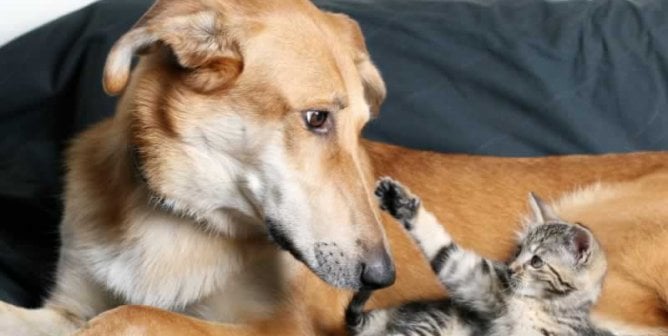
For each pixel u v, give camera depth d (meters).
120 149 0.90
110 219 0.91
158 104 0.85
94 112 1.11
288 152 0.83
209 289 0.90
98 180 0.93
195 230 0.89
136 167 0.88
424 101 1.14
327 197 0.83
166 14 0.82
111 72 0.82
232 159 0.85
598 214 1.05
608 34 1.15
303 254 0.83
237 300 0.91
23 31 1.22
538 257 0.92
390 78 1.14
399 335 0.92
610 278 1.01
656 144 1.13
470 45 1.15
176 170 0.85
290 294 0.92
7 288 1.02
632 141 1.13
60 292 0.95
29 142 1.14
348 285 0.83
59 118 1.15
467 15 1.17
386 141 1.14
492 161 1.09
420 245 0.93
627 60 1.14
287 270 0.92
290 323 0.91
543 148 1.13
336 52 0.86
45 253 1.06
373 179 1.03
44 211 1.08
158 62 0.85
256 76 0.83
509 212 1.06
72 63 1.15
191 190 0.86
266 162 0.83
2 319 0.91
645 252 1.01
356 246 0.83
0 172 1.12
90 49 1.15
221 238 0.90
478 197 1.06
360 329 0.93
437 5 1.20
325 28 0.87
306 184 0.83
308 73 0.83
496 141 1.13
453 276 0.93
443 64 1.15
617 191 1.06
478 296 0.93
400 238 1.04
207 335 0.85
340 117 0.84
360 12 1.17
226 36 0.83
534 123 1.13
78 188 0.94
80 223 0.93
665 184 1.06
